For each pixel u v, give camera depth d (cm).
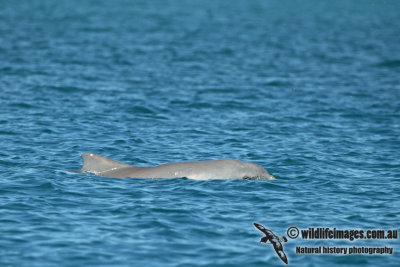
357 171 8419
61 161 8656
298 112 12838
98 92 14362
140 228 5978
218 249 5553
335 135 10819
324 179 7938
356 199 7069
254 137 10506
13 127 10631
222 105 13375
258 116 12344
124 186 7362
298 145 9969
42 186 7231
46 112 12000
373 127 11562
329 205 6819
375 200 7044
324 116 12494
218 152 9406
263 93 15038
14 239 5619
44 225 5988
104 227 5978
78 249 5444
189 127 11200
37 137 10038
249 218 6334
